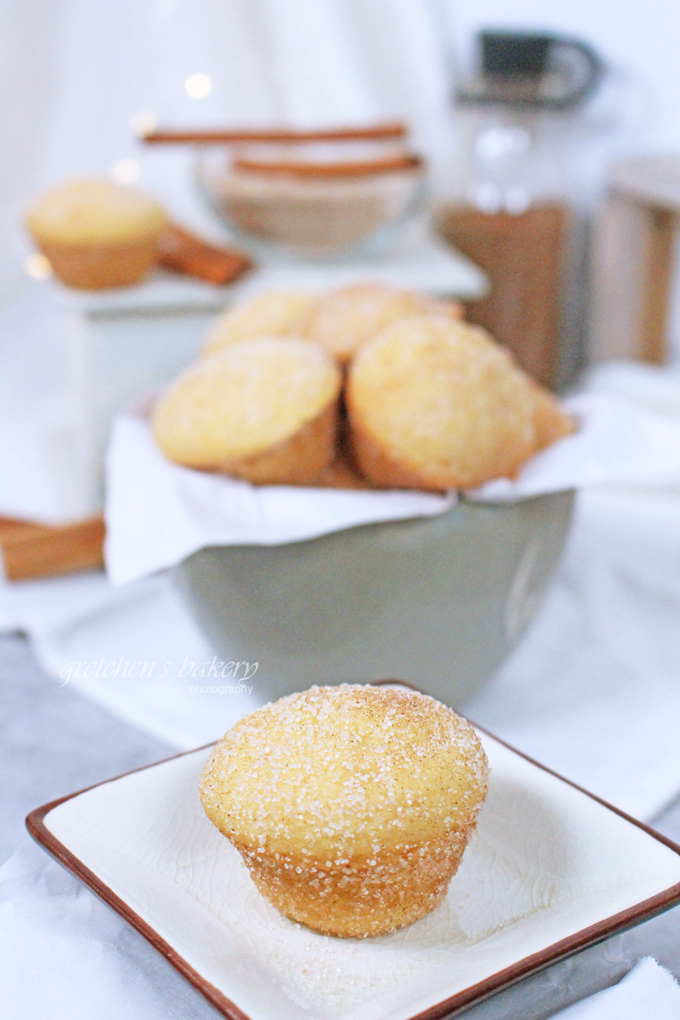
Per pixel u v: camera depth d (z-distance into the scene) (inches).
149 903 19.7
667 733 26.0
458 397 24.5
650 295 38.8
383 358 24.8
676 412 34.7
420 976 19.4
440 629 25.2
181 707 26.8
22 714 26.5
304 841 19.5
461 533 24.5
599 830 20.6
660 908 19.6
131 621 29.8
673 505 34.0
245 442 24.6
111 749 25.6
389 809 19.6
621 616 29.6
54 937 20.6
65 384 37.7
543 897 20.2
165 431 25.3
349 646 25.2
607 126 38.8
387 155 35.6
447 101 38.5
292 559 24.3
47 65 37.2
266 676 25.7
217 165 35.2
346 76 38.0
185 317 32.5
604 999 20.1
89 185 32.2
